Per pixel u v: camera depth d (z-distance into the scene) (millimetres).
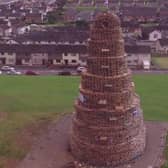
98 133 102375
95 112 102438
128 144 103688
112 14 101125
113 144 102438
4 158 107812
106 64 100938
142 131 110750
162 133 122750
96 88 102375
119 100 102375
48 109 146250
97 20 100500
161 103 151500
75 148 107000
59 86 174125
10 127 127875
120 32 102625
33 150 111812
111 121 102125
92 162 103688
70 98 158125
